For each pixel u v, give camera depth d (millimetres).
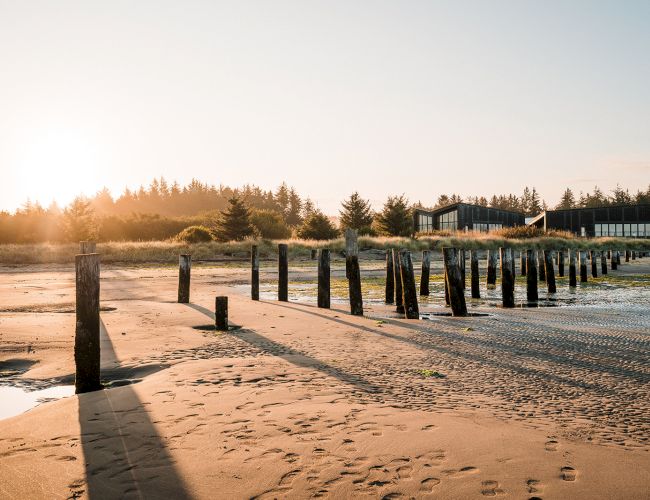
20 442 4398
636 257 46531
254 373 6910
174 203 198875
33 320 11656
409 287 13000
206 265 35125
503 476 3672
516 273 30203
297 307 14711
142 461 3969
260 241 44062
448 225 65438
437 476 3670
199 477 3682
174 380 6508
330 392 5961
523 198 184125
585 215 61719
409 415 5066
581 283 25125
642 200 147000
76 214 52344
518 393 6137
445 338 9922
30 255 35656
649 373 7227
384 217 59562
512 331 10828
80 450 4199
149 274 28344
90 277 6254
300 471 3762
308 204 164750
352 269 13523
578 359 8102
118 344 9078
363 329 10875
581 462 3939
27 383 6812
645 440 4531
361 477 3660
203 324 11398
